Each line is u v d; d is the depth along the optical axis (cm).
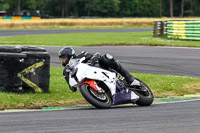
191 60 5209
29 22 18588
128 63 4928
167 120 1873
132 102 2352
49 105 2395
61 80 3478
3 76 2655
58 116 1975
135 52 6144
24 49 2912
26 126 1723
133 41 8331
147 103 2367
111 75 2231
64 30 16062
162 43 7600
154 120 1870
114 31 15062
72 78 2205
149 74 3953
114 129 1666
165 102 2547
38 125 1745
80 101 2564
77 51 6281
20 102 2389
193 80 3597
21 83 2689
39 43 7994
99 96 2203
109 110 2173
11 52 2719
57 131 1625
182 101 2581
